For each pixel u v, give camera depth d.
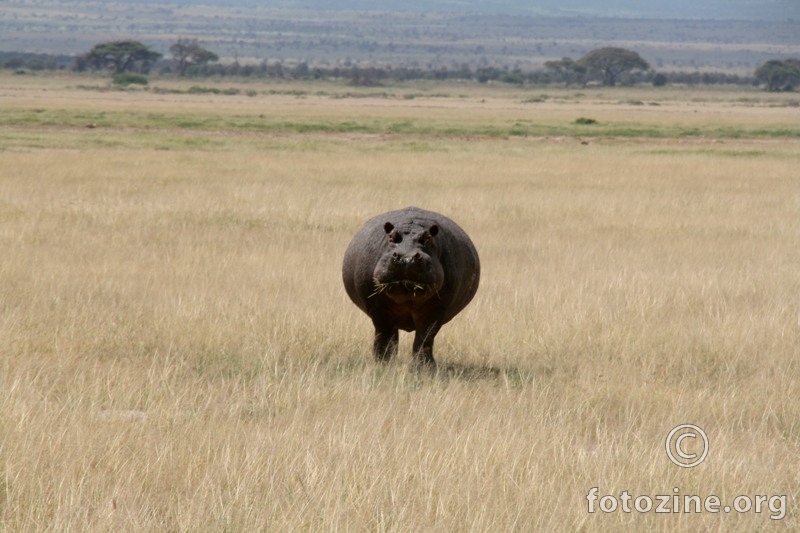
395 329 41.38
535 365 41.94
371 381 37.50
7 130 182.12
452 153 156.50
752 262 67.81
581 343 44.94
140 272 58.50
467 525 24.50
